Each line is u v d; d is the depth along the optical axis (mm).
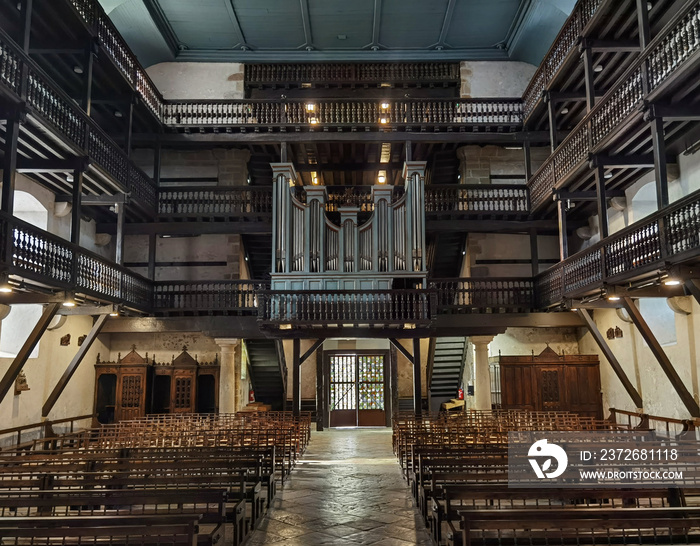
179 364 21438
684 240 10266
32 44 14070
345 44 21906
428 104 20438
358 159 23000
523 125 20078
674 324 15969
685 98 11133
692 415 13258
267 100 20062
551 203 18438
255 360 24688
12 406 15641
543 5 18500
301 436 16094
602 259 13547
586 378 20766
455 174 23906
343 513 8938
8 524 4816
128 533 4664
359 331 18156
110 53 15703
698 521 4816
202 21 20359
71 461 8797
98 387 21031
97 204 17672
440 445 10531
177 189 20031
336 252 18500
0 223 10391
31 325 16594
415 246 18422
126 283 17062
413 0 19234
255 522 8125
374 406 25875
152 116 18859
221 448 10570
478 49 22172
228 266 21734
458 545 5535
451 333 19859
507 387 20781
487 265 21688
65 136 12664
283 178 18891
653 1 12719
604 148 13688
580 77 16594
